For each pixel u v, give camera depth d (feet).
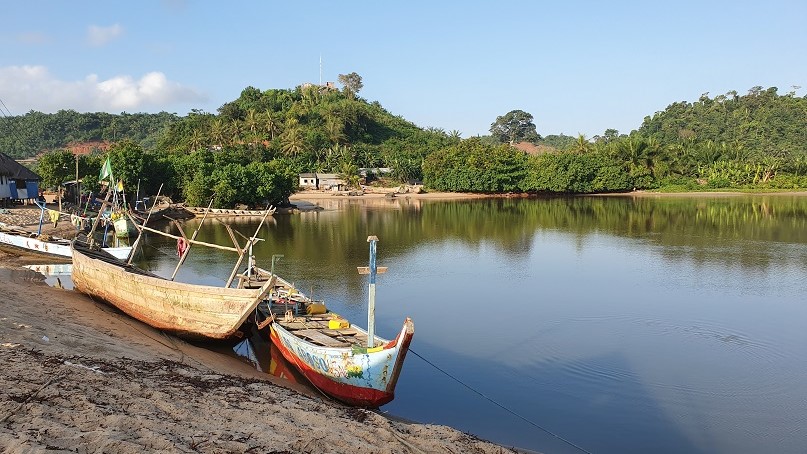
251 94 582.76
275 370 58.85
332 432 34.83
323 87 655.35
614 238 164.35
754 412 51.49
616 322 79.20
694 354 66.23
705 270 115.65
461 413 50.93
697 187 375.04
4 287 72.28
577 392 55.88
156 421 31.63
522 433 47.32
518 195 369.71
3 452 24.97
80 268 77.87
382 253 138.72
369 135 545.44
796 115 579.48
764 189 367.45
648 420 49.90
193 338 62.85
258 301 58.70
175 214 225.15
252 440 31.22
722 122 605.73
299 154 438.81
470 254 137.90
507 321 79.87
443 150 400.67
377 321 79.56
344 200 335.88
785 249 140.67
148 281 64.03
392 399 48.29
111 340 54.29
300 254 136.15
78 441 27.14
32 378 35.81
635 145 388.57
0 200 183.83
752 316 81.56
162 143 495.00
